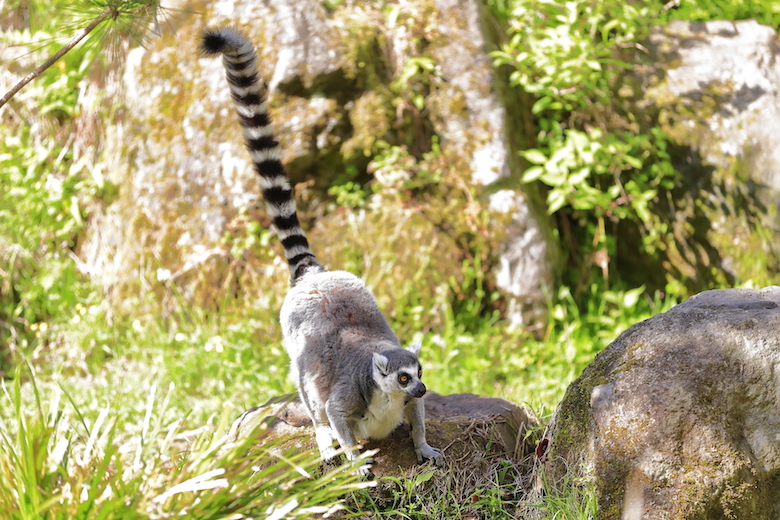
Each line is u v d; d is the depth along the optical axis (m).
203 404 7.59
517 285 9.11
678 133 9.78
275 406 4.98
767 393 4.06
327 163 9.28
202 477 3.76
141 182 9.48
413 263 9.04
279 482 4.36
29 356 8.91
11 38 10.30
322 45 9.20
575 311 9.30
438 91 9.45
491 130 9.32
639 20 10.05
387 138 9.30
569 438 4.42
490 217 9.16
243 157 9.14
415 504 4.55
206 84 9.34
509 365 8.59
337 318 5.23
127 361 8.80
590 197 9.23
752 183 9.51
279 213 6.10
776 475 4.03
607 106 10.01
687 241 9.80
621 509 4.00
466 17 9.69
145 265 9.29
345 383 4.80
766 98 9.69
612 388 4.24
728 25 10.36
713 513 3.89
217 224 9.15
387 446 4.98
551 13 10.14
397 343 5.45
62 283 9.61
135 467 4.00
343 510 4.53
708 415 4.02
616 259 10.23
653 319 4.53
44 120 10.56
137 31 5.12
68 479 3.88
